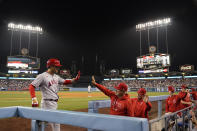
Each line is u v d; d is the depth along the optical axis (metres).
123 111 3.91
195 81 39.53
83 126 1.61
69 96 19.92
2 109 2.06
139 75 47.91
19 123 4.16
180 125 4.23
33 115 2.05
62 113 1.77
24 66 45.38
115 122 1.43
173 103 6.55
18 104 10.93
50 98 3.36
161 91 33.88
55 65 3.49
